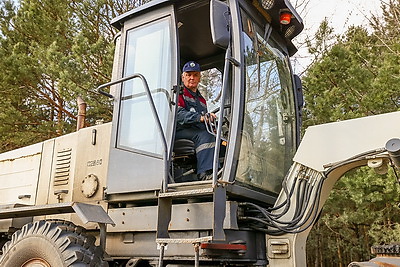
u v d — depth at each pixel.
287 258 3.01
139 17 3.63
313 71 6.99
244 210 3.13
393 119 2.76
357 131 2.87
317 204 3.03
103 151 3.70
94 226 3.50
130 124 3.45
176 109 3.25
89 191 3.62
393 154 2.40
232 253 2.89
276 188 3.52
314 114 6.90
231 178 2.93
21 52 10.86
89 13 10.70
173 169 3.46
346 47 7.53
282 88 3.83
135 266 3.09
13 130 10.92
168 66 3.36
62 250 2.95
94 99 9.52
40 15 11.05
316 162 2.99
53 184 4.02
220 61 4.63
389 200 6.41
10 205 3.67
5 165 4.64
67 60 9.27
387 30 9.41
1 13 11.95
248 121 3.20
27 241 3.14
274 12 3.55
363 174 6.07
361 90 6.71
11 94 10.89
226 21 3.04
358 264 2.23
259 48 3.46
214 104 4.19
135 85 3.52
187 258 2.90
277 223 3.04
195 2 3.40
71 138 4.04
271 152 3.50
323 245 10.07
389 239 6.60
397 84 6.12
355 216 7.04
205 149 3.38
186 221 2.96
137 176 3.27
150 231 3.15
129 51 3.63
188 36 4.36
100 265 3.00
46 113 11.59
